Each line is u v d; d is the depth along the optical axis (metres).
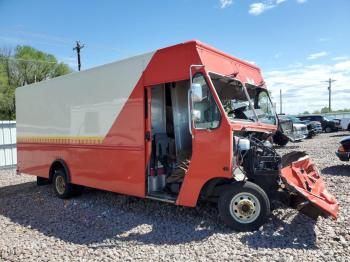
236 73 6.11
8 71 43.97
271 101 7.32
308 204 5.09
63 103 8.06
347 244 4.63
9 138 14.72
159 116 6.54
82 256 4.66
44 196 8.58
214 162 5.30
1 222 6.47
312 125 25.16
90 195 8.33
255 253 4.46
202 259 4.39
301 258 4.27
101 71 7.00
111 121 6.76
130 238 5.25
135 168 6.31
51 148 8.49
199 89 5.25
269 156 5.66
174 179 6.17
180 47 5.68
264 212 5.21
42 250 4.93
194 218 6.01
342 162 12.07
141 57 6.21
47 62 46.00
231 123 5.24
